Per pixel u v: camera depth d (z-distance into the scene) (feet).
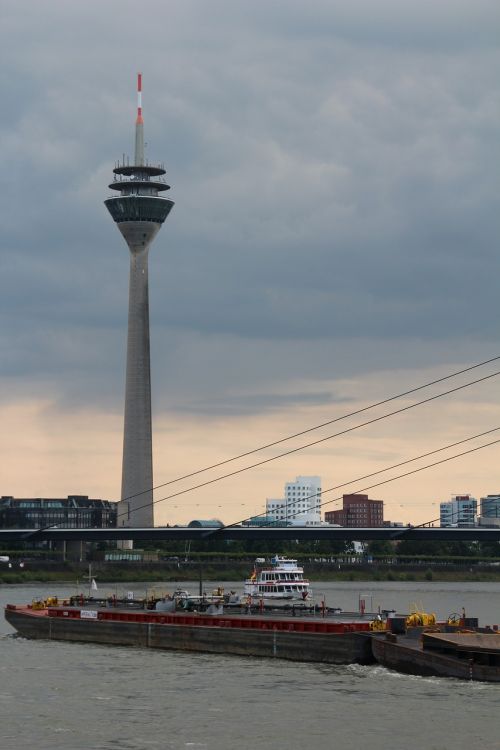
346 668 395.96
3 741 291.58
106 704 337.11
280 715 318.24
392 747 284.41
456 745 285.43
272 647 427.74
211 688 360.28
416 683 362.33
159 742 289.94
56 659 436.76
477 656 361.51
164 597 521.65
